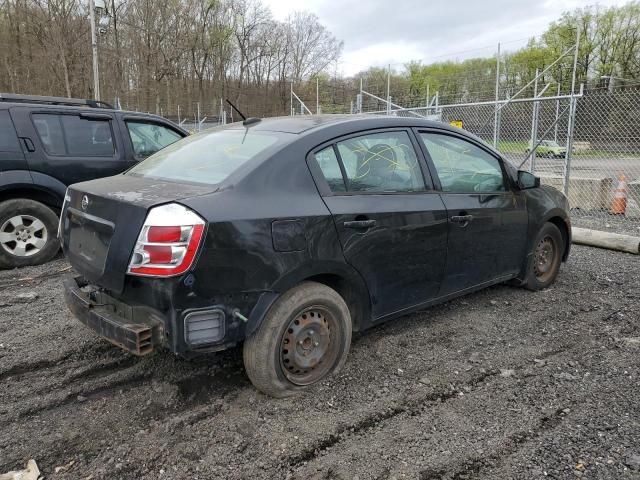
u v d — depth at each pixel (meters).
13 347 3.78
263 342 2.96
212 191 2.89
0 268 5.79
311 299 3.10
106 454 2.64
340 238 3.21
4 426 2.86
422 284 3.80
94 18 20.38
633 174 13.05
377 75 37.41
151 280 2.66
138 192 2.97
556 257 5.16
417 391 3.25
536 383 3.35
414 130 3.89
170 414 2.99
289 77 62.44
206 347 2.77
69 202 3.40
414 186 3.75
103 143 6.42
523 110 15.72
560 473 2.49
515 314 4.51
